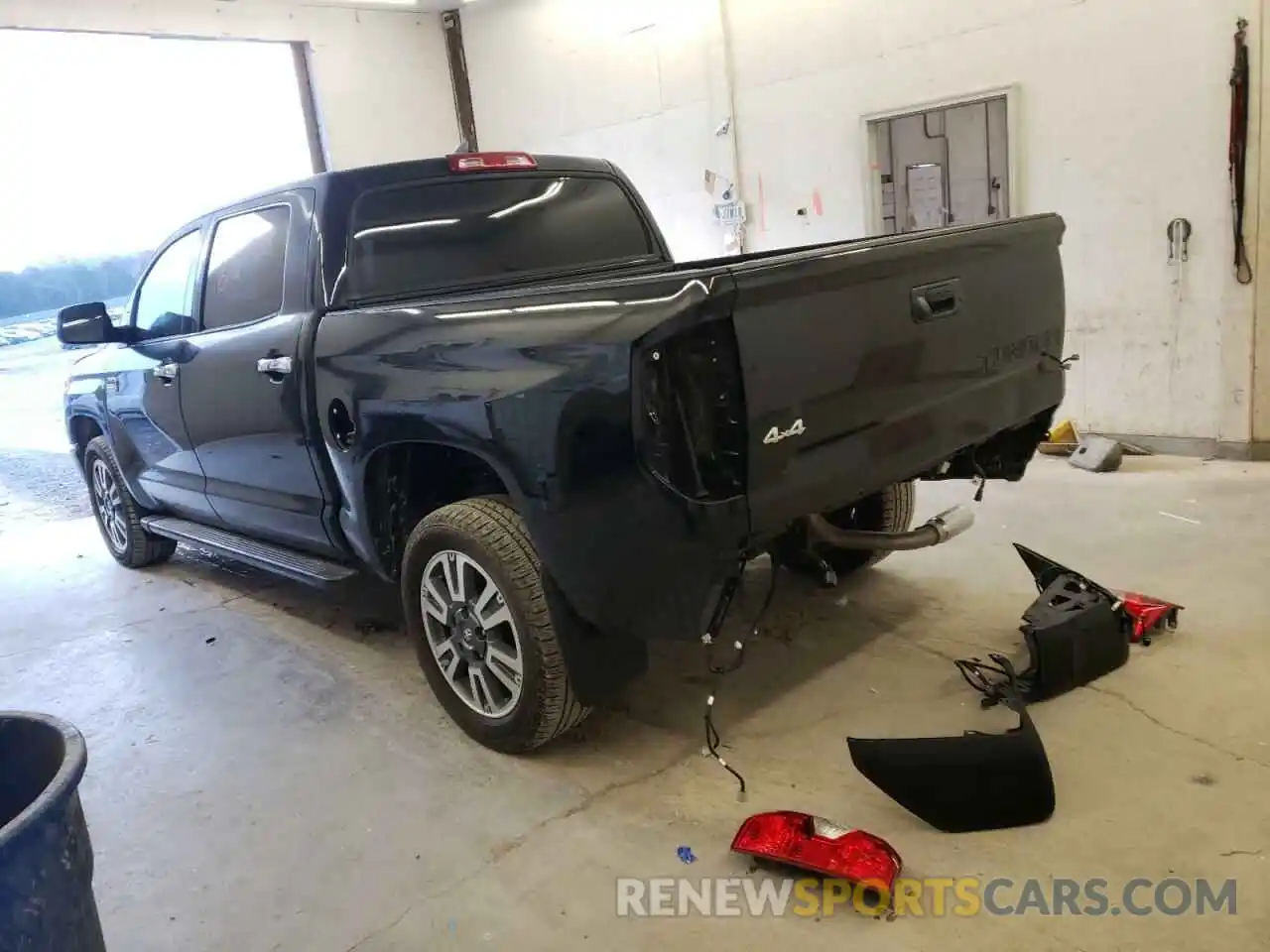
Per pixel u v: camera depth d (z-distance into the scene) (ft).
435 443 8.97
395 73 28.89
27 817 4.49
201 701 11.16
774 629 11.32
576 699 8.50
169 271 13.61
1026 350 9.84
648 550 7.32
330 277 10.30
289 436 10.80
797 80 21.29
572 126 26.86
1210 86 16.01
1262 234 15.87
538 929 6.77
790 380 7.26
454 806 8.41
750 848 7.09
